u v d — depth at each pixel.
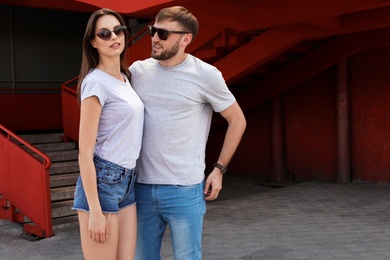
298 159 10.71
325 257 5.05
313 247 5.43
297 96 10.65
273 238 5.87
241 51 8.41
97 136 2.62
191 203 2.78
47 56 11.68
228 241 5.79
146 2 6.16
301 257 5.07
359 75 9.66
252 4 7.01
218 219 7.00
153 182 2.78
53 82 11.78
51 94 11.70
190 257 2.83
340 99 9.70
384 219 6.71
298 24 7.90
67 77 12.02
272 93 10.35
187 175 2.76
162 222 2.95
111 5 6.58
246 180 11.33
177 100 2.72
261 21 6.95
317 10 6.38
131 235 2.78
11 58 11.12
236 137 2.82
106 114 2.59
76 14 12.12
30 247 5.88
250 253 5.25
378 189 9.00
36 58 11.52
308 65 9.73
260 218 6.99
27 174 6.43
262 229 6.34
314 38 8.32
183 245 2.81
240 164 11.73
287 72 10.03
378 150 9.50
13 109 11.09
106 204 2.59
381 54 9.34
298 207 7.69
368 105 9.58
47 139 9.09
